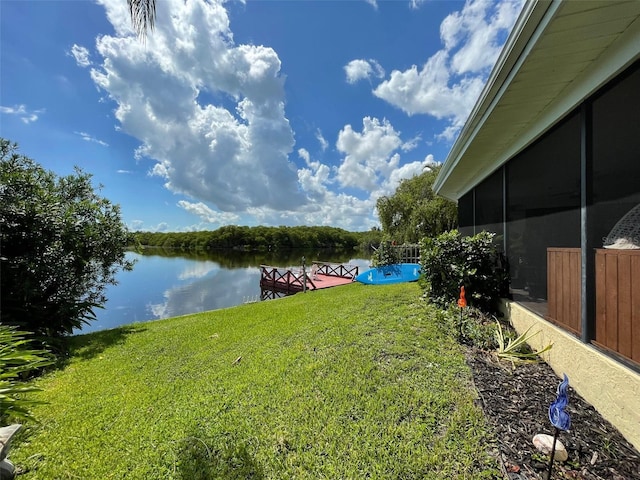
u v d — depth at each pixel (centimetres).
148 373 349
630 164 199
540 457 172
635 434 178
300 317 546
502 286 443
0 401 225
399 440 198
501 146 426
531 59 223
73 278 515
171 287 1655
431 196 1739
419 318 436
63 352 436
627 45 196
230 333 492
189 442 215
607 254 212
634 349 187
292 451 199
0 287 429
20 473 193
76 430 238
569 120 270
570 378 248
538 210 334
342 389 262
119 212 602
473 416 210
